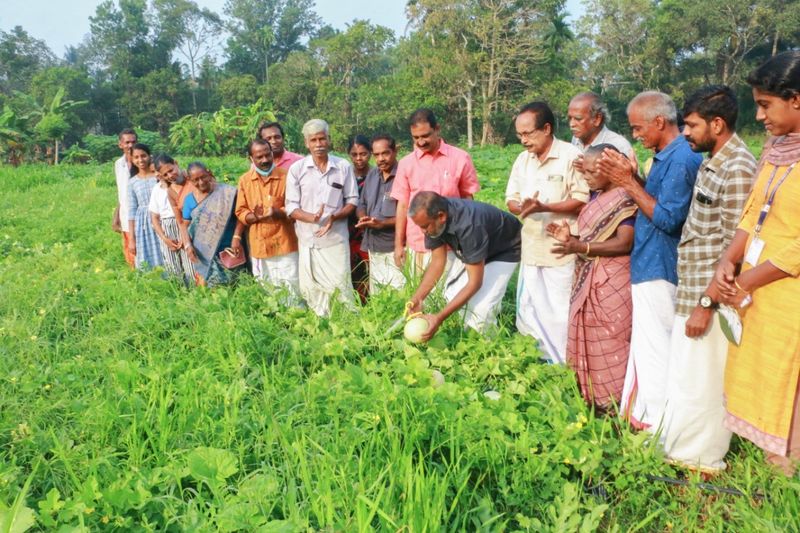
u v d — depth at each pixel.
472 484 3.51
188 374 4.15
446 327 5.20
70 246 8.35
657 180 4.00
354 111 57.88
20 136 34.47
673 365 3.78
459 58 48.78
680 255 3.74
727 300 3.41
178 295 6.21
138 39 83.25
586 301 4.48
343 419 3.85
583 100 4.93
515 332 5.63
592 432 3.86
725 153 3.56
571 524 3.05
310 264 6.14
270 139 6.98
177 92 75.12
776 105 3.14
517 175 5.27
